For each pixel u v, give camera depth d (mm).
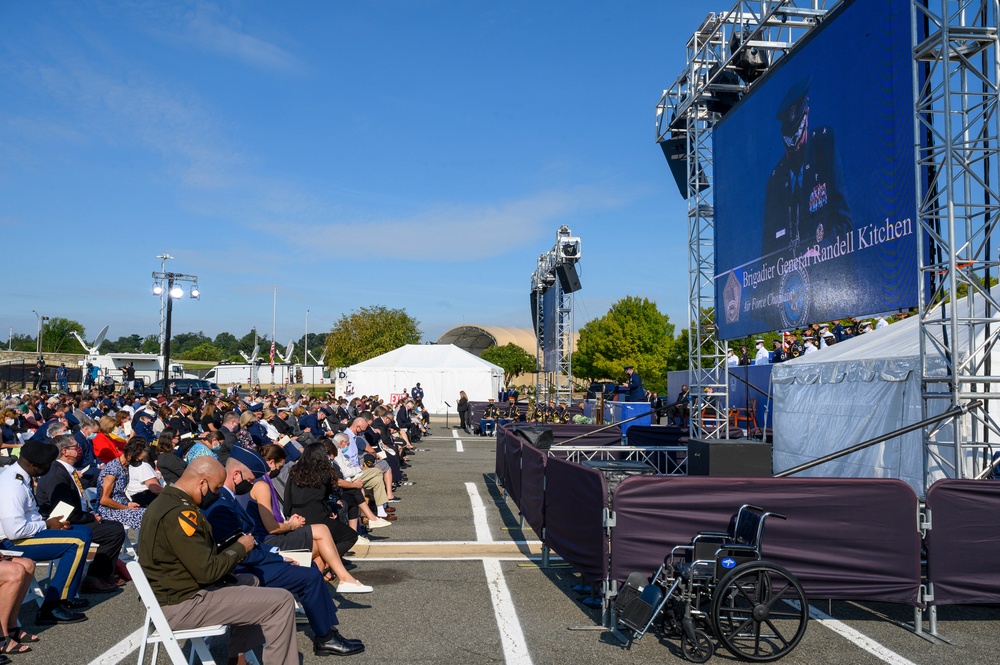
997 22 7418
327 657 5293
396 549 9078
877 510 6023
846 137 9328
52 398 20109
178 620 4410
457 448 23875
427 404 43000
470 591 7145
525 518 9766
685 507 6078
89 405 18859
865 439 10039
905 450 9062
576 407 27656
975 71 7668
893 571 5980
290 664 4582
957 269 7496
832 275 9711
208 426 15477
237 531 5477
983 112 7664
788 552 6000
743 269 12805
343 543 7332
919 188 7730
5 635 5293
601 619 6238
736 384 18500
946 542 5961
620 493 6074
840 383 10820
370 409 21703
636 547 6051
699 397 14633
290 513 6828
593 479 6309
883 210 8547
